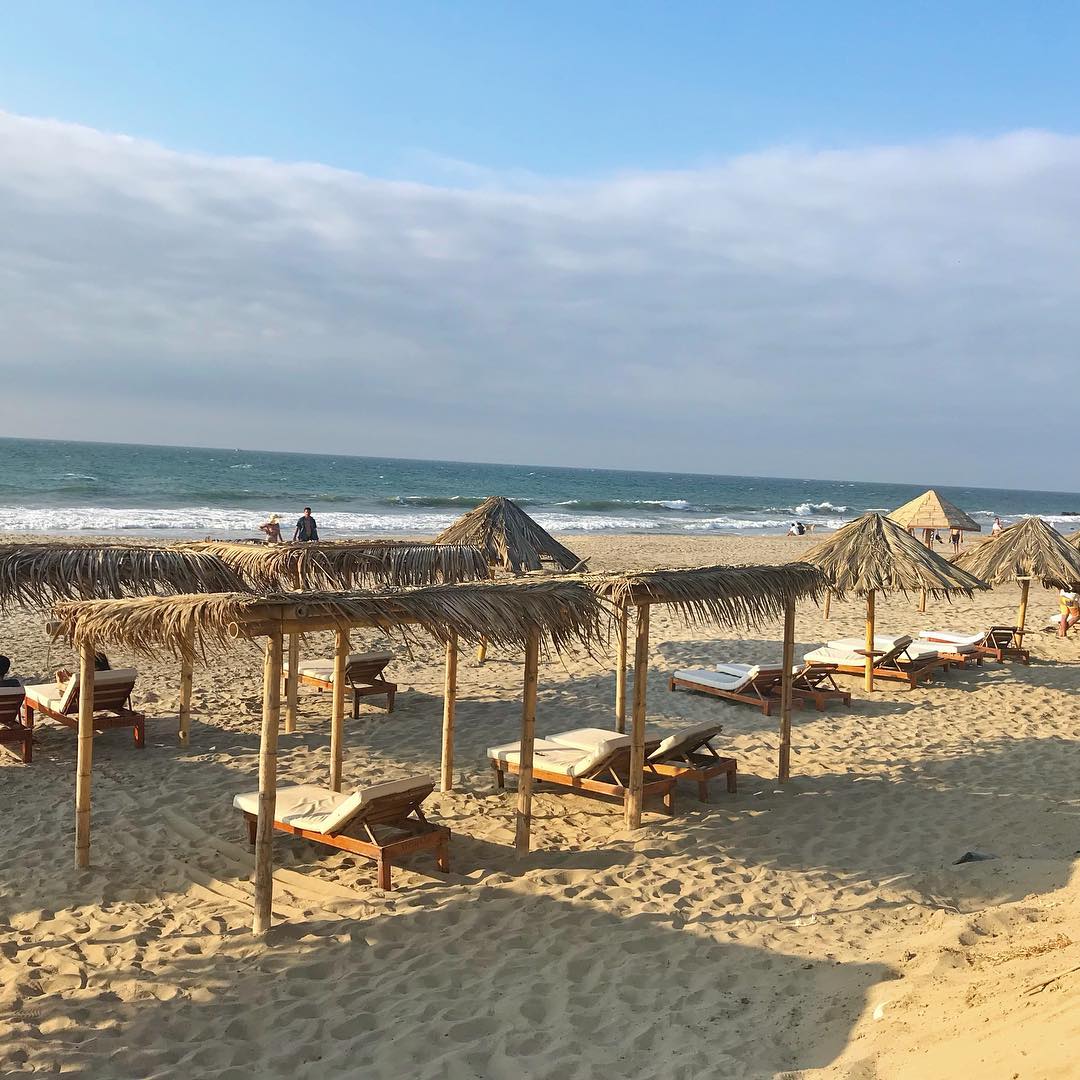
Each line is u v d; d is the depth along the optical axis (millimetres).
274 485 67438
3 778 7566
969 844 6410
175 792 7215
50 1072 3746
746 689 10742
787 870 5988
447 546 9953
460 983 4535
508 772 7477
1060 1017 3268
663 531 43750
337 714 7117
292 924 5094
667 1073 3703
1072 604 15672
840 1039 3832
